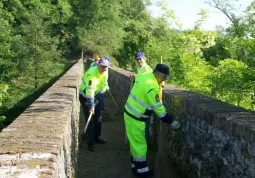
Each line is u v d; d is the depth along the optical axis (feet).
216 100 15.93
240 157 10.93
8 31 92.32
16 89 86.07
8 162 7.99
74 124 18.43
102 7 184.14
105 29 170.09
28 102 83.46
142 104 17.71
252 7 25.08
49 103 15.47
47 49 99.91
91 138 23.71
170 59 33.01
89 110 23.08
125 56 67.92
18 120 11.88
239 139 10.96
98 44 163.12
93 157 22.57
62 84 24.12
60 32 179.11
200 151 14.43
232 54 26.02
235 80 23.03
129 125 18.16
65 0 190.29
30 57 95.50
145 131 18.29
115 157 22.57
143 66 22.21
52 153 8.57
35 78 94.17
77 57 163.43
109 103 46.32
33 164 7.91
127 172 19.94
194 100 15.96
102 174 19.69
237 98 23.24
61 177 9.77
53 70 97.81
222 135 12.25
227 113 12.66
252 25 24.98
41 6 177.17
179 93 18.90
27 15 106.11
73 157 16.38
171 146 18.71
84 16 179.63
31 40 97.19
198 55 33.12
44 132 10.35
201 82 29.25
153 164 21.02
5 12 103.19
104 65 23.36
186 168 16.16
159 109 16.87
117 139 27.37
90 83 23.06
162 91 20.51
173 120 16.81
